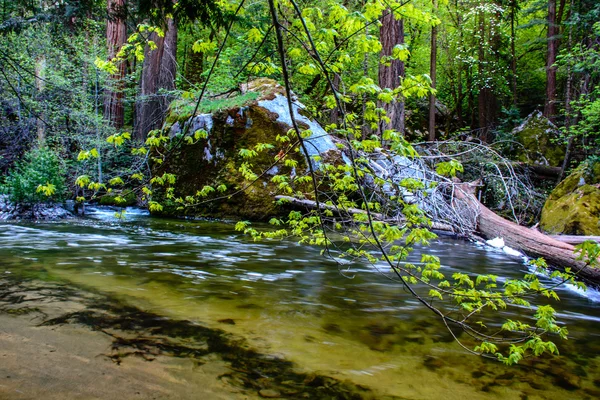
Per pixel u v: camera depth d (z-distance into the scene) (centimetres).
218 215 838
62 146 1030
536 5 1288
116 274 359
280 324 251
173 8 259
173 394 157
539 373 200
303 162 789
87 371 171
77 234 603
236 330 235
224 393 161
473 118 1603
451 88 1609
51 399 147
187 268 400
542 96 1670
